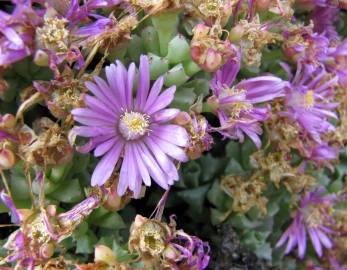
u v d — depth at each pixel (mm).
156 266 96
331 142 138
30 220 94
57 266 95
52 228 93
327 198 139
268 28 117
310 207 140
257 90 111
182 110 102
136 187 95
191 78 111
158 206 98
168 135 97
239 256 124
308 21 140
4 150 91
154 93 96
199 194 125
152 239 95
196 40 98
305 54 122
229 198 126
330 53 129
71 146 95
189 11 105
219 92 105
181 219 130
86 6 95
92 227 107
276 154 126
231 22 110
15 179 100
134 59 106
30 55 94
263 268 128
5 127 92
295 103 123
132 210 119
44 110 107
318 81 127
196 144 99
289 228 138
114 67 94
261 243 129
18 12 89
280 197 135
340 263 151
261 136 127
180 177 122
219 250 124
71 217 95
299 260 148
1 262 97
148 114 98
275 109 121
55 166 96
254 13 113
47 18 92
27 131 94
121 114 97
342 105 136
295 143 125
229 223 128
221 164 128
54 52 92
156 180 95
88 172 108
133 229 95
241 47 109
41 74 99
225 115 106
